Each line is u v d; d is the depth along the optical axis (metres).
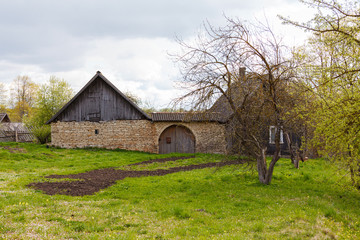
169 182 17.58
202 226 9.48
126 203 12.41
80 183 16.86
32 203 11.23
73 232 8.17
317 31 11.93
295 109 15.12
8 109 86.81
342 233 9.32
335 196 14.76
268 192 14.85
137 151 34.66
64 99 46.78
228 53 14.39
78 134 35.41
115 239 7.63
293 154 23.33
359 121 11.25
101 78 35.59
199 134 34.47
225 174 20.23
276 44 14.61
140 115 35.00
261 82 15.03
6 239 7.16
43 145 35.50
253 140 16.05
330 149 13.38
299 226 9.64
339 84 12.63
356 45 11.92
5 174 18.66
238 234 8.62
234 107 15.24
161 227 9.20
